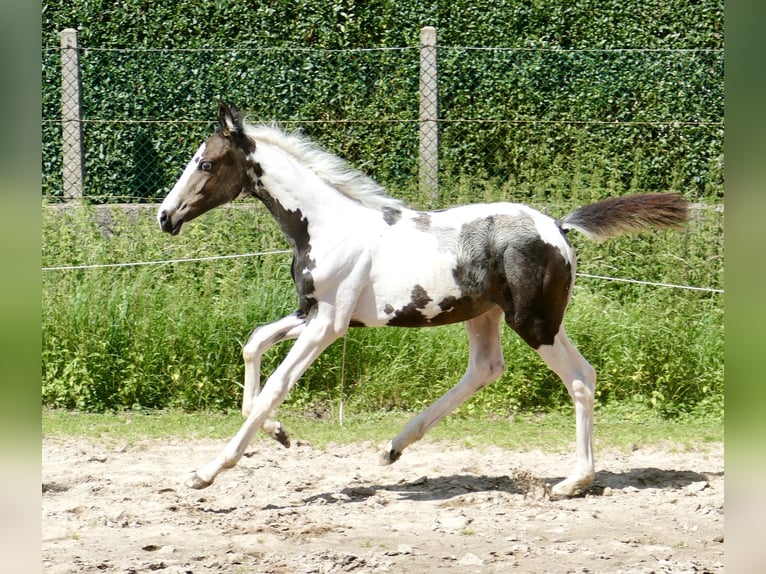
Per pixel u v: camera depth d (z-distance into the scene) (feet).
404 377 34.14
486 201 37.55
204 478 24.03
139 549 20.48
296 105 42.57
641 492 24.77
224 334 34.37
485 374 25.86
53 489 24.90
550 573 19.20
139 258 36.81
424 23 46.01
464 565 19.63
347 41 46.16
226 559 19.89
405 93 42.14
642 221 24.99
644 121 41.70
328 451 29.32
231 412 33.88
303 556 19.95
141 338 34.30
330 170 24.70
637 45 45.52
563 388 34.22
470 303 24.20
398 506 23.75
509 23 46.06
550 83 42.80
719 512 23.13
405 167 40.45
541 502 23.90
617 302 35.99
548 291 23.82
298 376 24.22
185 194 24.45
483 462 27.94
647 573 18.99
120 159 41.16
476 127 41.27
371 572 19.22
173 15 45.83
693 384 34.24
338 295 24.14
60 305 34.50
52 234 36.91
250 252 37.09
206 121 39.24
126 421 32.53
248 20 46.11
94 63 42.29
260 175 24.52
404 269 24.04
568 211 37.68
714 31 44.88
